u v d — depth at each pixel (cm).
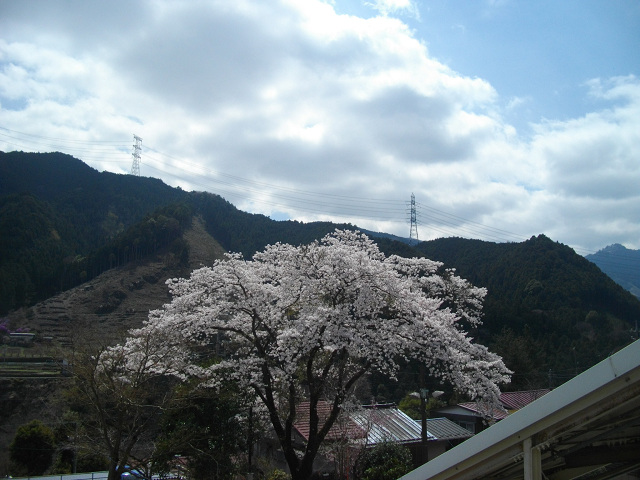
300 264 1370
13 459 1956
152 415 1320
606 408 336
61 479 1759
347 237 1546
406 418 2078
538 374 2988
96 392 1170
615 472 444
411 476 461
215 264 1421
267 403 1315
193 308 1405
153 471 1244
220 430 1325
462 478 420
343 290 1312
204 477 1288
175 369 1302
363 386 2623
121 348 1301
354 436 1638
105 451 1274
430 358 1240
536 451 369
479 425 2167
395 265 1537
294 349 1262
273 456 1902
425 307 1371
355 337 1172
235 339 1494
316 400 1275
